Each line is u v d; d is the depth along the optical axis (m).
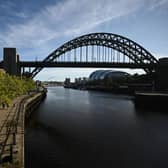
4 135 18.05
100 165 19.08
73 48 126.56
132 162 19.92
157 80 114.12
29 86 90.19
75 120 41.19
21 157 12.77
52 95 130.12
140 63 121.38
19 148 14.26
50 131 31.70
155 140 27.30
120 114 49.50
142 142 26.25
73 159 20.19
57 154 21.61
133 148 23.95
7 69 96.75
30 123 37.97
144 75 142.88
